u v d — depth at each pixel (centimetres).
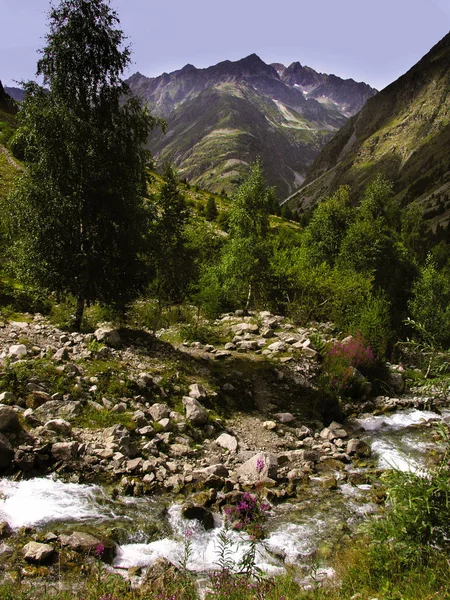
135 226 2002
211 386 1709
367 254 4219
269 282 3509
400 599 578
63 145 1842
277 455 1336
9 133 7988
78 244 1928
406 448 1551
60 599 620
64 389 1318
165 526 896
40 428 1104
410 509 688
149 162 2155
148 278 2184
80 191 1922
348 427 1747
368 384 2133
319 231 4806
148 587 678
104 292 2058
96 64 1941
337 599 631
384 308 3031
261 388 1864
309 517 1013
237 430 1500
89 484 998
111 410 1311
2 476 956
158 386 1547
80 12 1886
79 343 1708
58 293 2025
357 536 932
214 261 4016
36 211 1870
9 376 1267
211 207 9875
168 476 1095
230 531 919
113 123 2038
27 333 1706
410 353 2878
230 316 3203
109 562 759
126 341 1927
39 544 740
